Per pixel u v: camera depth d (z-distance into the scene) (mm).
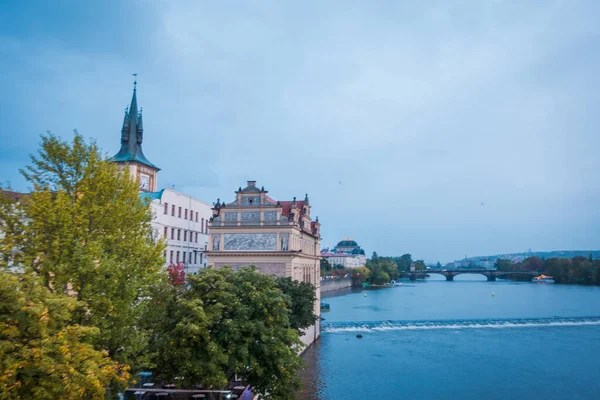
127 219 28484
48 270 24672
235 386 40031
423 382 59281
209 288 33938
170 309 32625
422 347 81688
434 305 156000
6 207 26406
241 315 33469
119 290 26406
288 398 34969
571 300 172625
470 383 59219
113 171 29156
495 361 71188
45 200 25312
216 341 32281
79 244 25094
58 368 17766
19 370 17219
